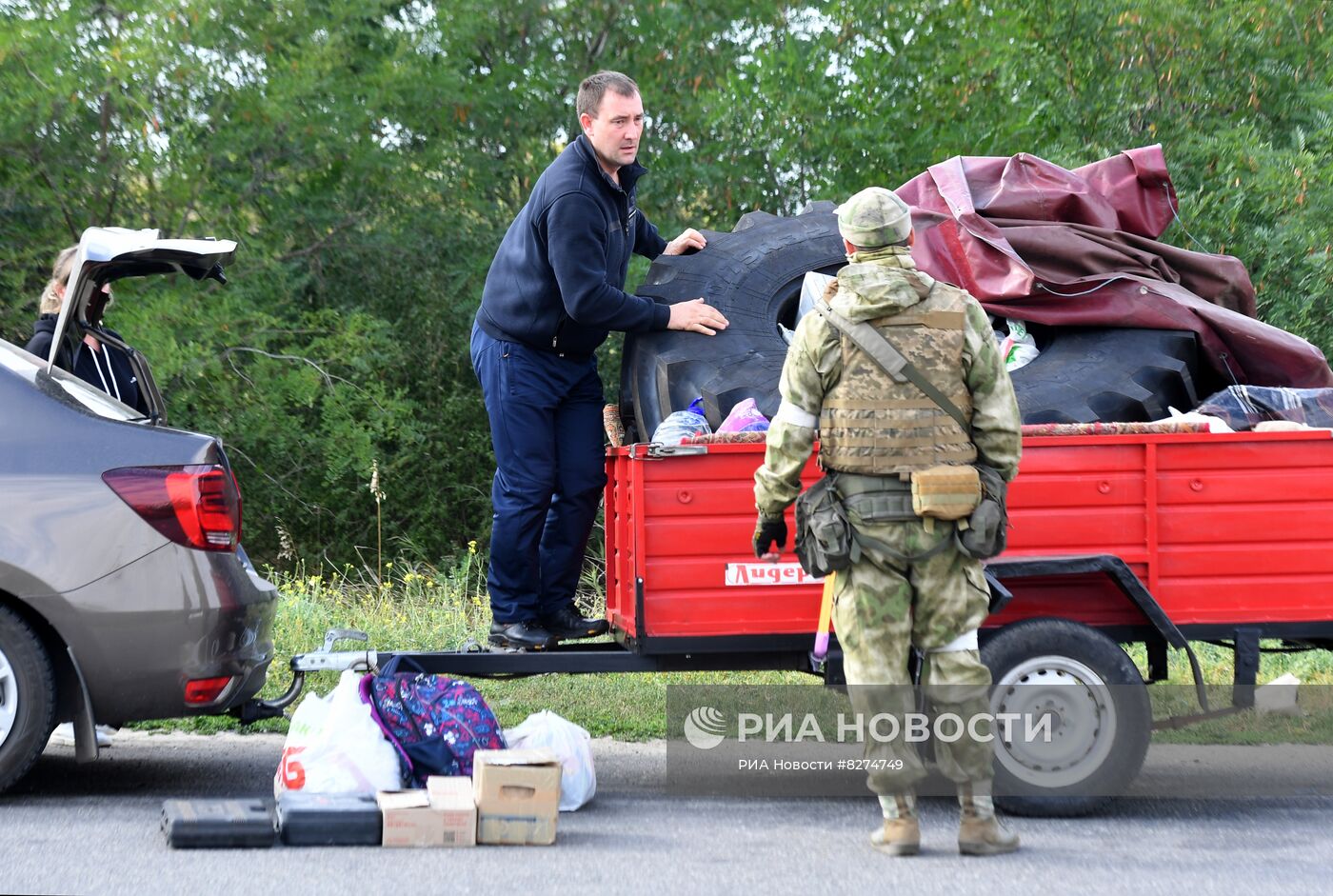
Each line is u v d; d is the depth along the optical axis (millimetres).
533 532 6750
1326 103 15492
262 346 19438
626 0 21844
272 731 7820
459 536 20891
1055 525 6016
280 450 19469
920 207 7719
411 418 20344
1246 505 6098
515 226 6816
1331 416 6672
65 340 6855
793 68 19750
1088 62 17219
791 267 7480
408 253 21594
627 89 6613
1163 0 16625
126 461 5875
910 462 5105
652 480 5895
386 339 20469
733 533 5930
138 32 17891
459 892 4617
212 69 18875
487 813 5324
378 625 10016
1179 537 6074
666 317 6930
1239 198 14820
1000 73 18156
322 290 21359
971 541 5078
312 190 21031
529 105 21625
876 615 5141
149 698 5789
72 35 17828
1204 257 7715
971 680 5234
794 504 5902
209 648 5840
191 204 19469
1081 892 4727
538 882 4773
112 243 6348
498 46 22344
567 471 6910
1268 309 14688
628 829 5688
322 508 20062
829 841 5496
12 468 5793
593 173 6680
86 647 5711
